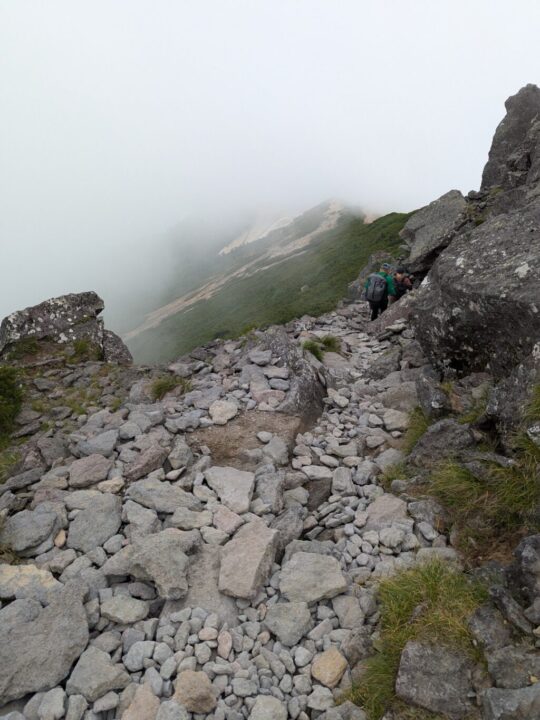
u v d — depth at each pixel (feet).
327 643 16.74
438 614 15.87
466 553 19.44
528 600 15.76
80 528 22.21
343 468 26.50
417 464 25.12
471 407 27.71
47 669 15.93
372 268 89.92
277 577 19.35
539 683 12.85
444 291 33.01
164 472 26.78
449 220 74.69
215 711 14.89
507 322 28.02
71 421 35.55
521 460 20.66
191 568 19.76
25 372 45.68
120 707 15.17
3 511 23.80
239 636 17.11
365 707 14.65
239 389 35.60
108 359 52.85
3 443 33.99
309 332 55.26
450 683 14.16
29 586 19.35
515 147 80.38
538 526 18.78
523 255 29.84
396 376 38.14
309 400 33.65
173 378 39.58
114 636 17.34
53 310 52.65
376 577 19.16
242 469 26.94
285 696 15.40
